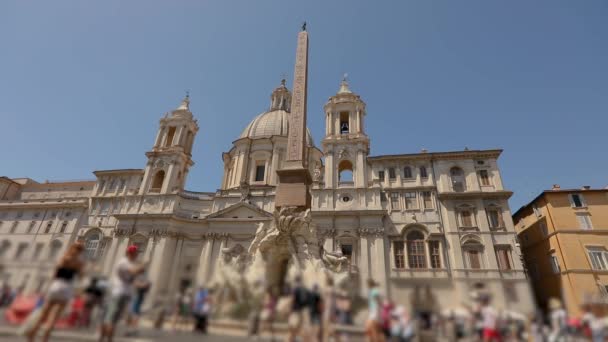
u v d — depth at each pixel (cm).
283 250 1537
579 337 546
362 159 3916
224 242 3681
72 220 4244
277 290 674
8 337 562
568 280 2886
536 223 3422
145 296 645
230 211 3881
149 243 3706
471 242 3250
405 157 3862
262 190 4172
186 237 3838
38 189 5231
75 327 590
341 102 4381
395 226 3462
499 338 535
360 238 3384
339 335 595
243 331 638
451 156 3778
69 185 5200
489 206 3412
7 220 4403
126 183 4462
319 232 3450
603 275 2827
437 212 3462
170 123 4831
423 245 3322
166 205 4022
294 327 605
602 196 3169
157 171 4438
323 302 620
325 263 1631
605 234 3000
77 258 605
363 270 3188
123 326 609
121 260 625
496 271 3062
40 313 552
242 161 4769
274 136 4788
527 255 3581
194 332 643
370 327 567
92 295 610
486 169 3669
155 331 629
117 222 4047
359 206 3591
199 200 4156
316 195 3741
